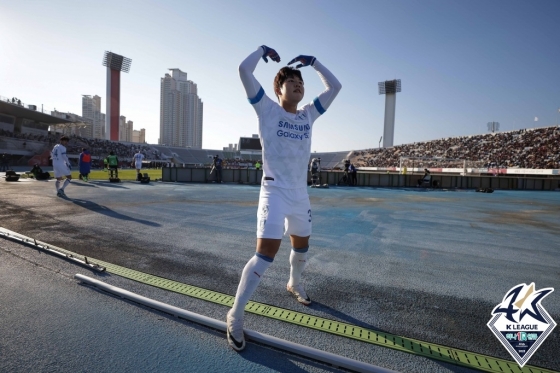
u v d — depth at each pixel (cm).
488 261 396
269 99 220
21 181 1477
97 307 245
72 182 1474
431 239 515
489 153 5116
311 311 247
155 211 715
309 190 1606
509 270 361
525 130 5094
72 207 725
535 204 1155
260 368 178
